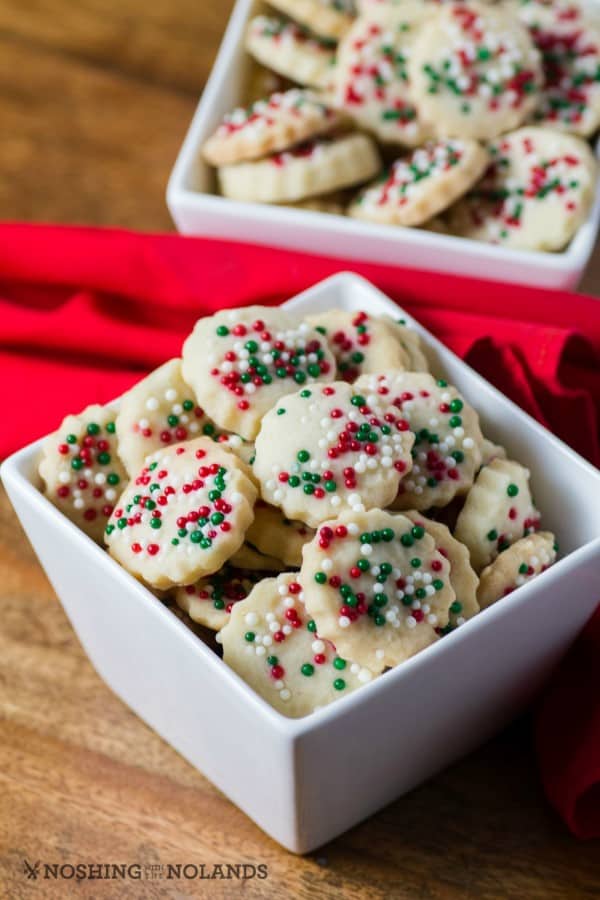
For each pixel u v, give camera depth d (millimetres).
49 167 625
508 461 464
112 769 481
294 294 542
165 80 653
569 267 534
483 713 463
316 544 424
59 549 446
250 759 429
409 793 478
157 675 447
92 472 461
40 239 552
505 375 517
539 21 590
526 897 458
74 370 534
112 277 551
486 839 468
